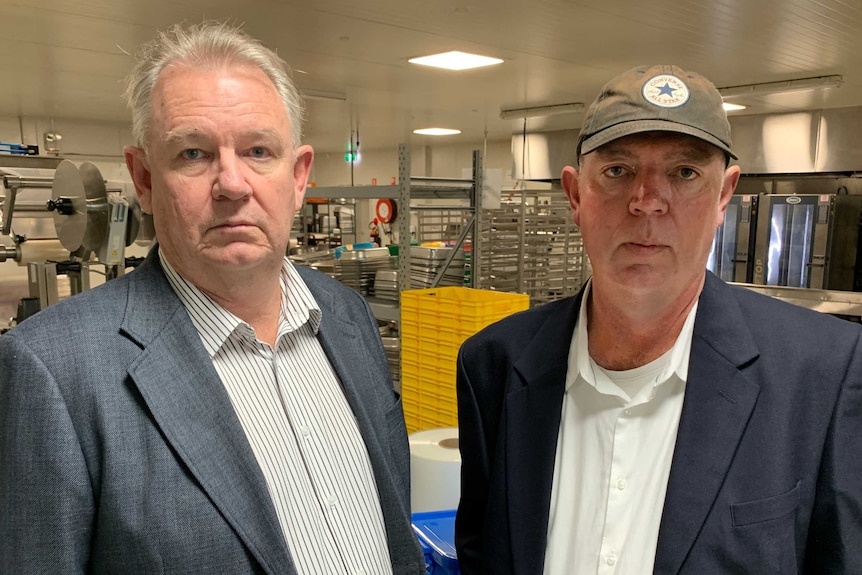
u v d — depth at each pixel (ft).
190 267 3.11
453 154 28.35
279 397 3.31
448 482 5.09
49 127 20.67
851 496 2.67
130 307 2.94
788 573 2.68
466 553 3.71
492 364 3.69
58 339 2.68
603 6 8.64
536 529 3.20
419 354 8.00
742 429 2.85
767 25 9.50
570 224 11.78
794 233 15.30
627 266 2.92
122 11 8.89
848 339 2.89
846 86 13.99
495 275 10.62
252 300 3.31
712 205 2.86
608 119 2.82
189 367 2.95
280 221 3.13
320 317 3.66
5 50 11.16
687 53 11.36
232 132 2.87
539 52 11.43
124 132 22.38
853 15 8.89
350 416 3.57
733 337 3.02
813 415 2.79
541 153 22.76
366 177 32.04
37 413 2.53
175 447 2.72
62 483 2.50
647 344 3.16
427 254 10.10
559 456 3.35
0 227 10.18
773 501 2.72
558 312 3.57
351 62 12.30
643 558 2.93
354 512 3.39
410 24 9.64
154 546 2.59
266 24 9.61
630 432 3.17
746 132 18.49
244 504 2.85
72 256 8.96
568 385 3.35
